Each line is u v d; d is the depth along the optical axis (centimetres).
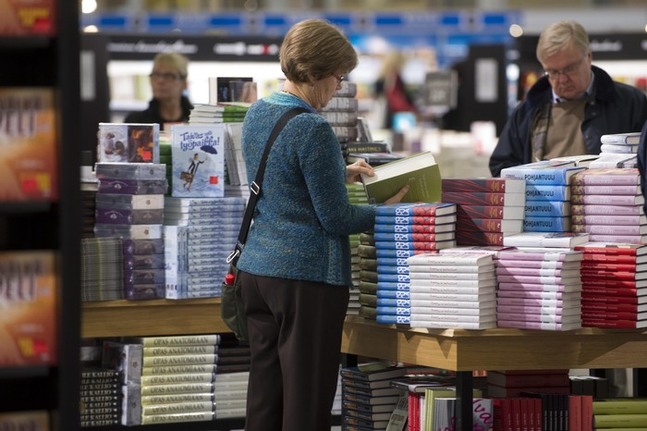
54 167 560
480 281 780
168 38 1716
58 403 556
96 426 970
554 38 1025
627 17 2833
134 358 968
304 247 767
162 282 959
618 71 1773
